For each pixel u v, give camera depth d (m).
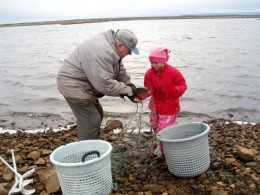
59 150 4.17
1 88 14.75
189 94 11.87
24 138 7.27
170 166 4.61
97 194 3.84
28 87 14.73
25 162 5.50
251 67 17.81
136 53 4.73
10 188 4.61
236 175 4.62
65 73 4.85
